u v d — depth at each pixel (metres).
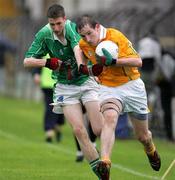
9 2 108.12
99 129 23.36
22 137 40.34
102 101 22.53
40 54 23.44
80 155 29.75
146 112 23.17
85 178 25.39
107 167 21.23
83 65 22.25
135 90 22.84
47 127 37.81
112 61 21.89
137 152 34.38
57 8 22.66
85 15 22.66
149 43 39.59
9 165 28.53
